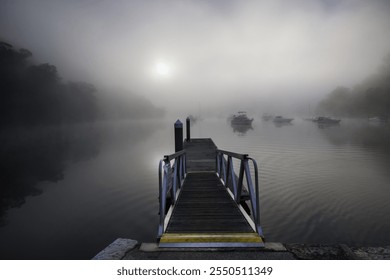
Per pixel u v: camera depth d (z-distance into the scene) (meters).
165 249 2.74
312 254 2.58
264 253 2.63
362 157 17.05
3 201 9.13
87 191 10.19
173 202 4.64
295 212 7.30
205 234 2.97
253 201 3.43
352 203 8.00
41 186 11.21
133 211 7.80
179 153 5.24
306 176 11.68
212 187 5.98
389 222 6.59
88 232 6.45
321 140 29.56
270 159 16.56
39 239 6.11
